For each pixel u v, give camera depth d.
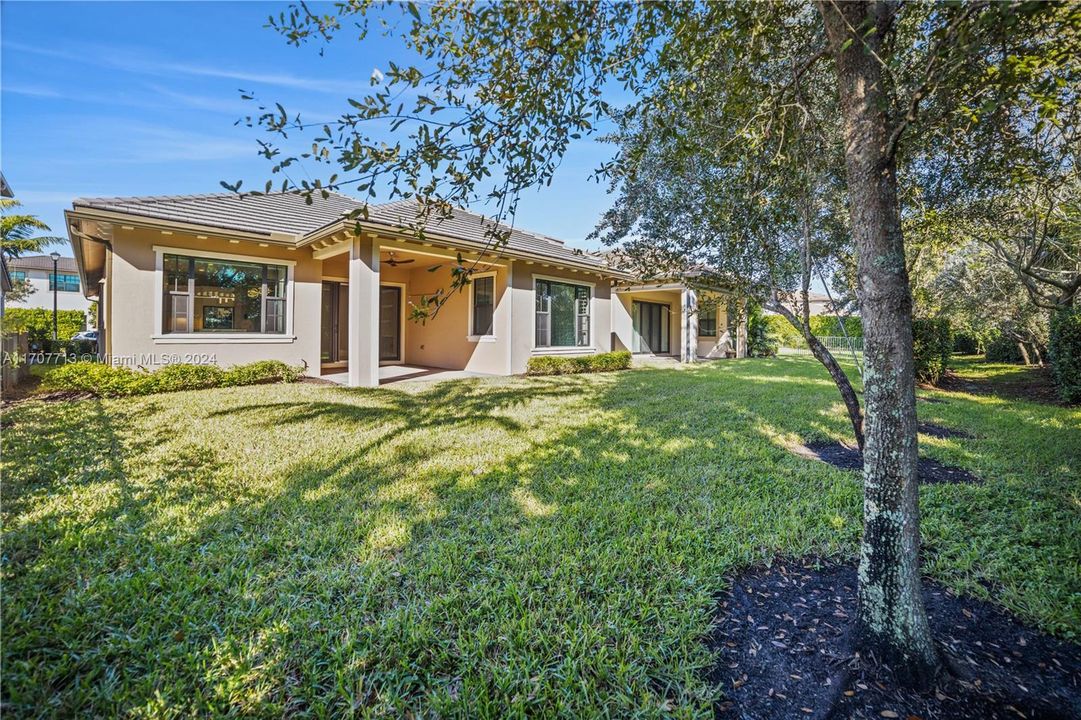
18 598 2.38
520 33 2.14
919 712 1.85
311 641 2.17
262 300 10.44
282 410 7.16
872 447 2.07
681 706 1.86
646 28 2.33
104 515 3.35
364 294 9.63
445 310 14.02
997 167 3.01
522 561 2.88
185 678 1.96
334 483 4.16
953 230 5.07
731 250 3.91
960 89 2.11
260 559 2.88
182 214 9.39
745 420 6.87
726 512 3.64
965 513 3.68
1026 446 5.47
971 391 10.09
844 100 2.03
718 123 3.39
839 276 4.49
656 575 2.78
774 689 1.98
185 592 2.48
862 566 2.15
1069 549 3.05
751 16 2.45
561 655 2.15
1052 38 1.85
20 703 1.78
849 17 1.94
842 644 2.20
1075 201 5.22
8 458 4.54
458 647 2.16
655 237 4.14
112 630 2.20
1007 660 2.14
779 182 3.52
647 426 6.45
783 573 2.88
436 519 3.46
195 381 8.95
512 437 5.83
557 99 2.38
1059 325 8.63
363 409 7.40
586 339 14.95
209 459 4.70
